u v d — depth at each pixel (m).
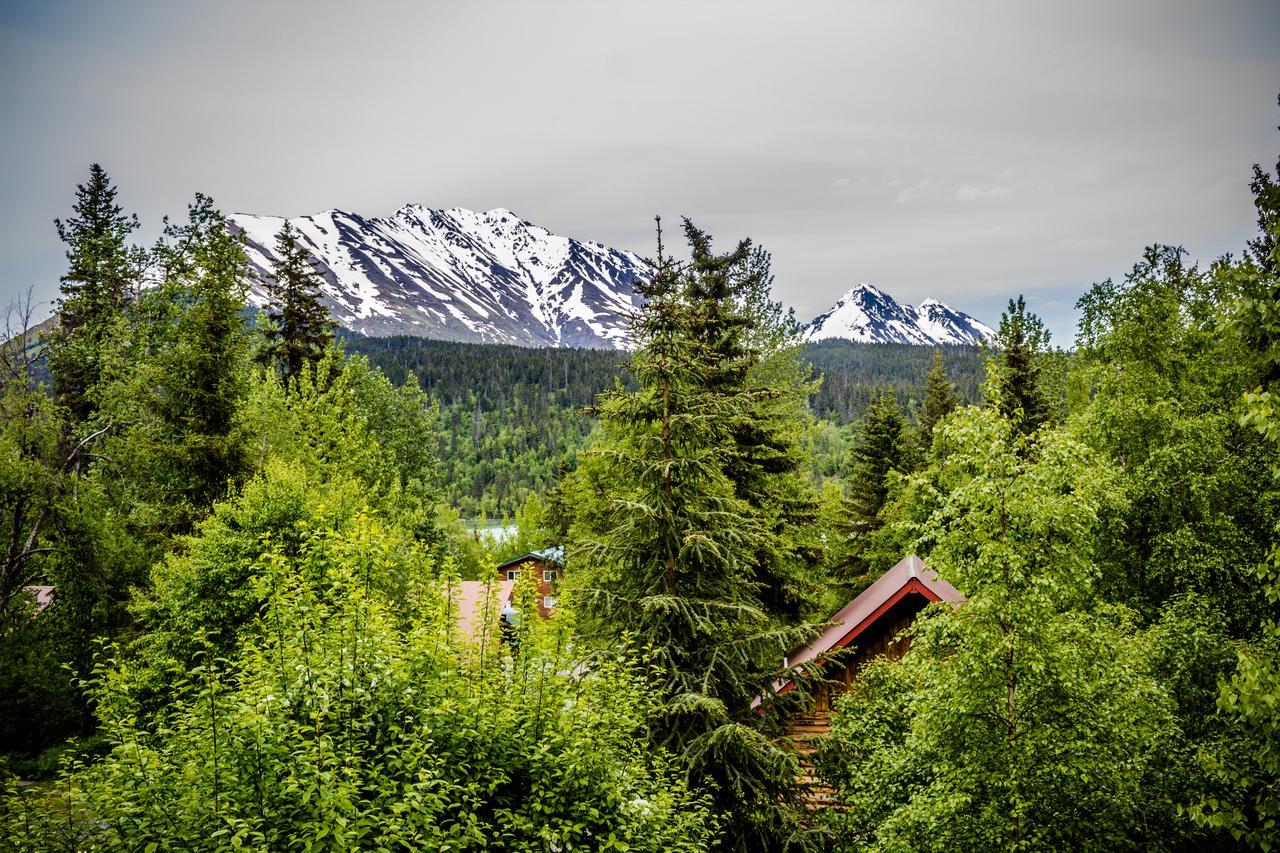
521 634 10.41
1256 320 9.84
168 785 7.34
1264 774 11.24
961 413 11.53
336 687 8.68
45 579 29.08
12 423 26.81
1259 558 17.86
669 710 11.38
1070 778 9.99
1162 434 20.11
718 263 22.02
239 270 36.81
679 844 9.70
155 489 28.66
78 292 34.72
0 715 24.53
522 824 8.58
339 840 6.67
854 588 36.59
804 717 17.61
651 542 13.20
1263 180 16.61
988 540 10.91
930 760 11.18
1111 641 11.64
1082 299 24.81
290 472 23.02
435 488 51.25
